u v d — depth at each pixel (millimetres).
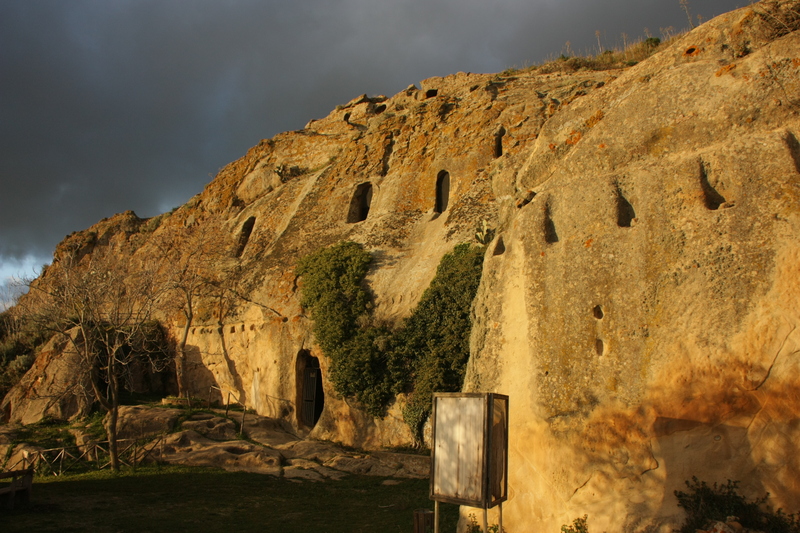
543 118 23734
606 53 31203
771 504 6727
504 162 12281
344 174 28500
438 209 24812
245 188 36125
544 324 9219
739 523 6688
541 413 8727
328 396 20094
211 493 13484
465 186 23766
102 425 19578
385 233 23984
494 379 9695
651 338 8141
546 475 8406
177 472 15875
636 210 8938
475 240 20000
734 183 8188
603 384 8336
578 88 24297
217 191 37969
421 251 22391
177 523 10844
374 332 19422
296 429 21188
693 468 7285
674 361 7805
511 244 10508
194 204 39844
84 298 18266
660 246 8469
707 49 9672
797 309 7145
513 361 9547
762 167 8023
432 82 33938
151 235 41188
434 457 7719
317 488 14289
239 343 25438
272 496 13383
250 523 11078
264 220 30547
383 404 18484
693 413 7465
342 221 26438
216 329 26703
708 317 7762
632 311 8430
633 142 9445
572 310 8984
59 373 22375
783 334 7152
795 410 6855
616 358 8352
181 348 26469
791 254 7375
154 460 17203
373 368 18906
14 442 18766
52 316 20031
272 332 23125
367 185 27516
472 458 7371
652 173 8930
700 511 6973
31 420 21375
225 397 25516
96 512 11453
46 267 37812
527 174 10977
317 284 22312
